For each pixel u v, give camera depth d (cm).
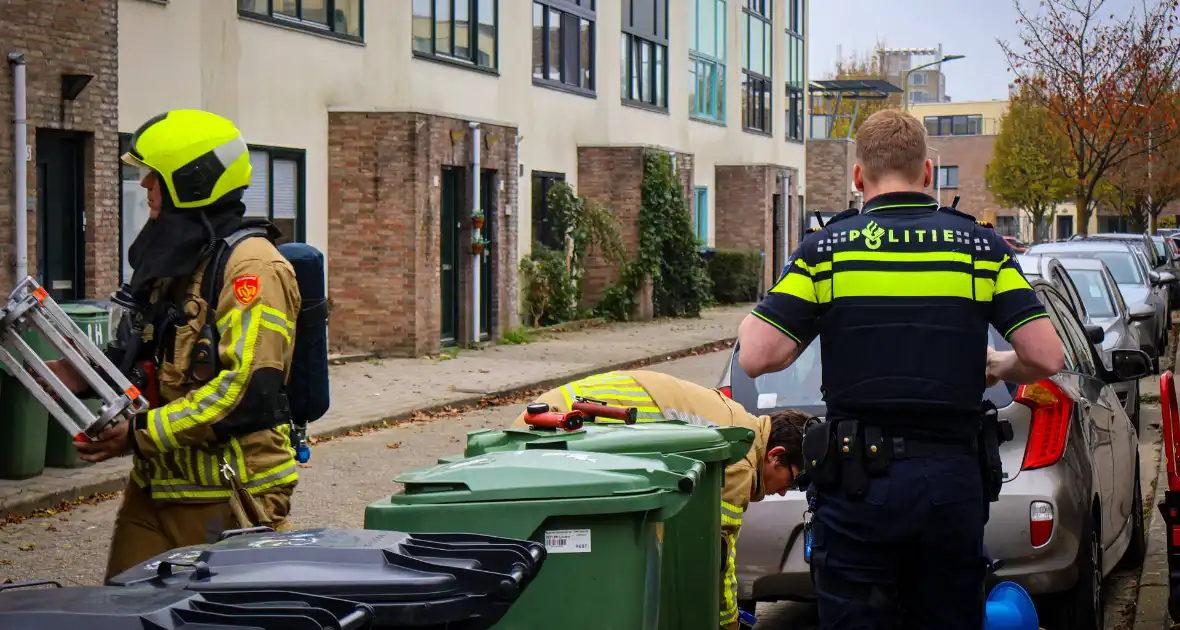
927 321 383
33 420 962
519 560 287
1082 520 598
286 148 1831
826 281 393
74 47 1350
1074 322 814
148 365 404
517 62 2508
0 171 1263
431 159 1959
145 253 403
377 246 1934
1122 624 693
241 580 269
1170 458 593
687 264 2962
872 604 390
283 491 418
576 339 2375
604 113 2936
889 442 384
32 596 239
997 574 588
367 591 269
